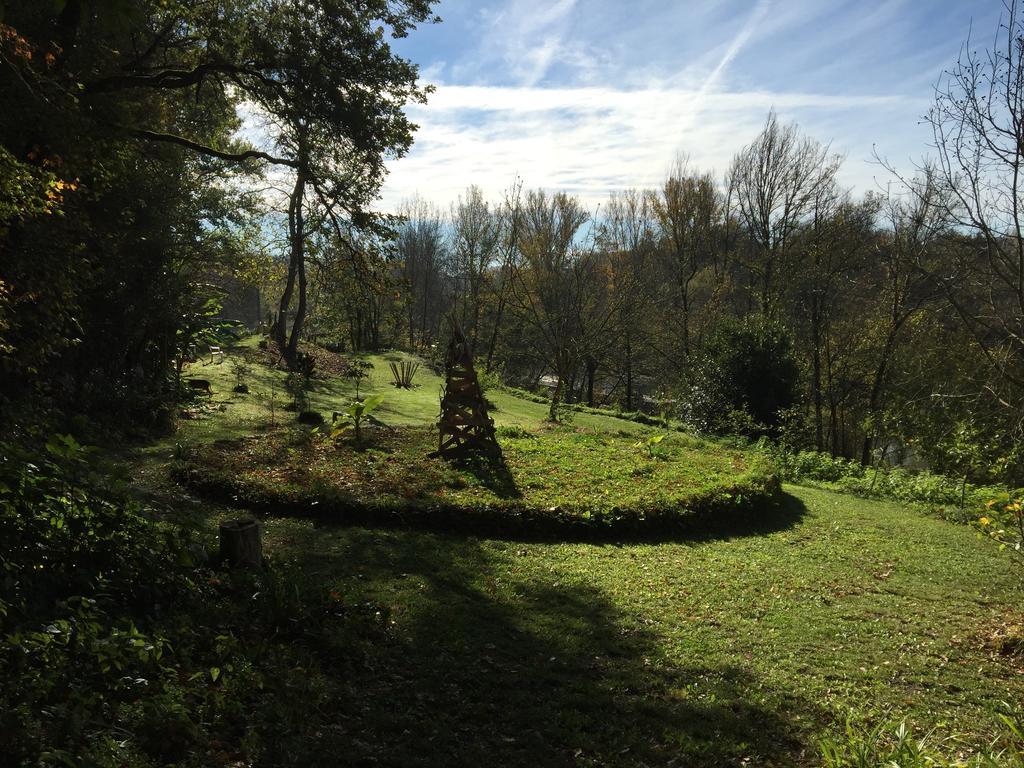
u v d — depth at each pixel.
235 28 14.70
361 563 8.20
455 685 5.33
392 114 16.45
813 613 8.02
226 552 6.53
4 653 3.70
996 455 15.70
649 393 56.75
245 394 22.25
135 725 3.61
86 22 11.27
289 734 4.10
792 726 5.23
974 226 9.10
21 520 4.65
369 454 13.56
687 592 8.45
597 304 37.88
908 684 6.21
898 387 26.72
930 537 12.56
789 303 35.28
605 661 6.20
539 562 9.09
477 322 51.81
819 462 19.75
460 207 49.50
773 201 36.22
